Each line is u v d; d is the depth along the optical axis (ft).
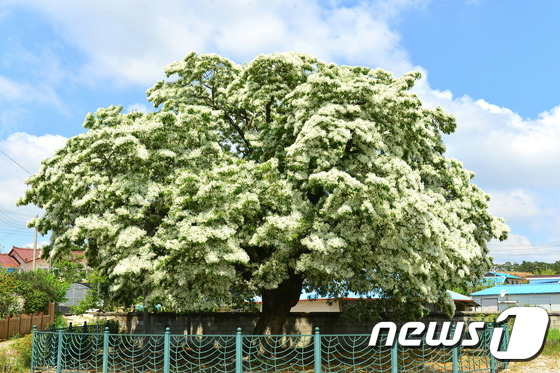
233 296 77.00
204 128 65.92
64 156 64.34
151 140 61.93
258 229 57.93
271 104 73.20
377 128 62.69
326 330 86.07
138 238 56.80
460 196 73.41
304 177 59.41
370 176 55.01
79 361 56.70
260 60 68.95
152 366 64.80
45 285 112.78
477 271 77.10
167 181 61.16
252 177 60.39
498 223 74.38
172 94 76.95
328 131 58.23
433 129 74.38
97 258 72.38
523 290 180.96
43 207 67.97
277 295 71.46
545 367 62.64
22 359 60.03
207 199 57.26
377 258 61.98
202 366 65.31
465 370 55.62
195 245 55.52
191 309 61.93
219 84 78.59
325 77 60.03
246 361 59.98
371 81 64.64
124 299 79.56
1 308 92.17
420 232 59.98
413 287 66.33
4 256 288.10
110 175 62.39
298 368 63.82
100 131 58.80
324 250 55.88
